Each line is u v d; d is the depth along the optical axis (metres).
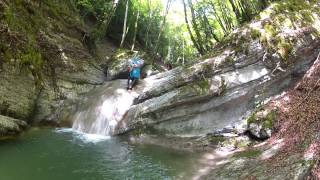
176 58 41.38
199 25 30.77
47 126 17.14
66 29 19.98
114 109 17.44
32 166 12.70
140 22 34.03
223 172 12.42
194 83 16.58
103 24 25.12
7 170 12.20
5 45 15.34
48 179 11.85
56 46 18.36
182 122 16.53
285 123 14.47
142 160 13.97
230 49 16.91
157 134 16.61
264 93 16.55
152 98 17.23
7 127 14.85
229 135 15.81
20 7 16.55
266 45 16.31
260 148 13.72
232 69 16.58
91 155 14.16
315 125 12.90
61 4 20.91
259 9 21.38
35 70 16.59
